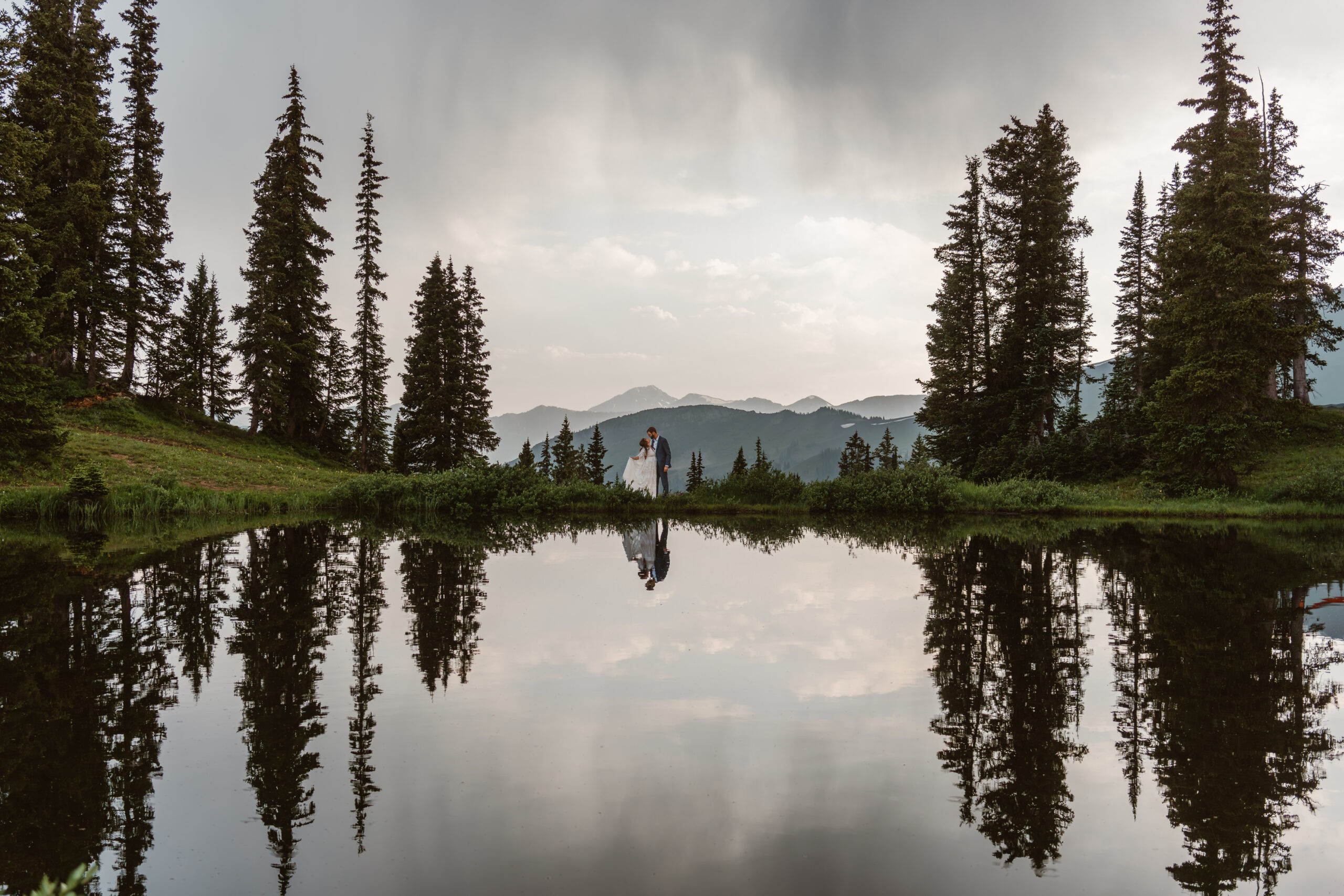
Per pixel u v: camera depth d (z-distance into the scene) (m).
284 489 24.05
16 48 24.75
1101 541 15.02
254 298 35.06
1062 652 6.12
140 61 33.78
